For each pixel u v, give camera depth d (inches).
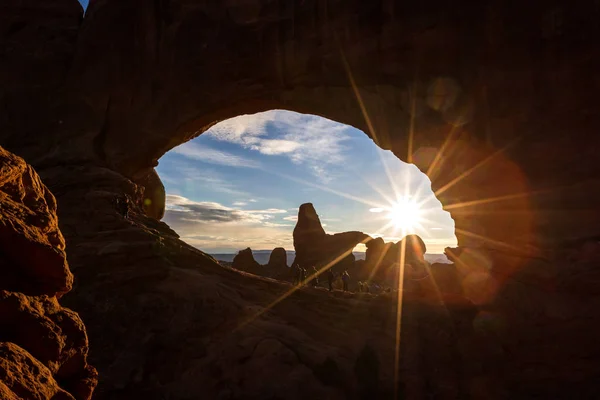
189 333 687.1
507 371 686.5
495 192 836.0
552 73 786.8
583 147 763.4
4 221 166.9
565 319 709.3
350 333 732.7
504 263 802.8
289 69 1002.7
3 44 1061.8
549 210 776.9
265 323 717.9
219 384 614.5
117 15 1087.6
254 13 1023.6
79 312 694.5
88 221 828.6
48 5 1124.5
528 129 804.0
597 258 711.1
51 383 157.0
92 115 1047.0
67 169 975.0
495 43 824.9
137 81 1077.8
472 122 846.5
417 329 732.0
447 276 853.2
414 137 916.6
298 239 2068.2
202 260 856.9
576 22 767.7
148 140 1077.8
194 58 1052.5
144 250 783.1
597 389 655.8
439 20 860.0
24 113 1027.3
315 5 970.7
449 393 650.8
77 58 1069.8
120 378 620.7
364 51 924.0
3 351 142.6
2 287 163.3
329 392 604.7
